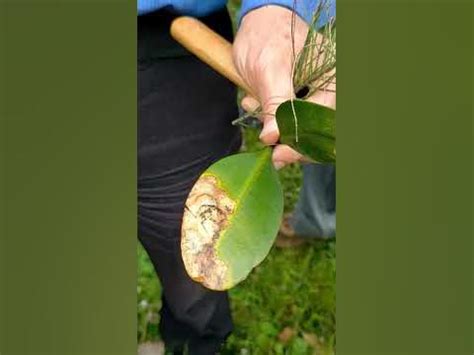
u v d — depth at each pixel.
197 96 0.67
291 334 0.69
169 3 0.64
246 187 0.56
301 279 0.69
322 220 0.69
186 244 0.55
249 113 0.60
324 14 0.60
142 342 0.68
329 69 0.58
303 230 0.70
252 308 0.69
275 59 0.58
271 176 0.56
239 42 0.60
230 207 0.55
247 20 0.60
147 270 0.69
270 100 0.57
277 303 0.69
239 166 0.56
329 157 0.54
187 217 0.55
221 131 0.68
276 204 0.55
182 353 0.68
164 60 0.66
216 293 0.68
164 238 0.68
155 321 0.69
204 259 0.55
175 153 0.67
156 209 0.67
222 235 0.55
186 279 0.67
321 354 0.68
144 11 0.65
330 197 0.70
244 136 0.68
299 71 0.58
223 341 0.68
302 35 0.59
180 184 0.67
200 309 0.68
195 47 0.62
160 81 0.67
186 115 0.67
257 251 0.55
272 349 0.68
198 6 0.65
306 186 0.70
